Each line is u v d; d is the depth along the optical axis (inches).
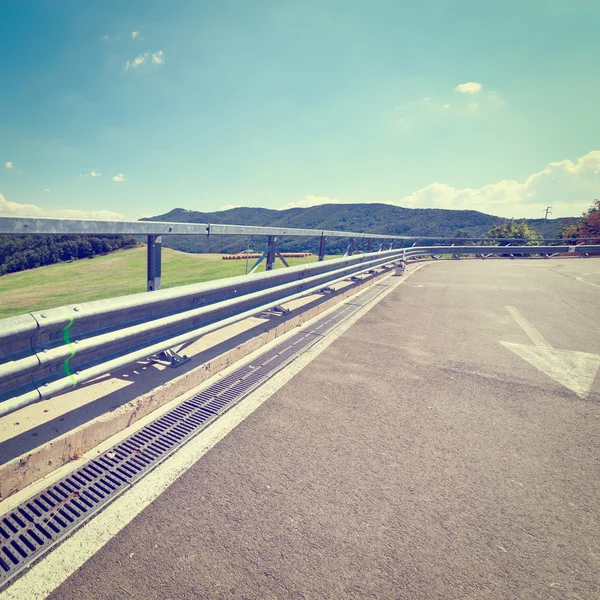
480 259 888.3
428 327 216.8
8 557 60.3
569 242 1050.7
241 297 162.4
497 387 133.2
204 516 69.7
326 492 76.8
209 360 138.0
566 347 181.3
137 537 64.8
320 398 121.2
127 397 106.7
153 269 127.5
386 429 102.7
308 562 60.2
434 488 78.7
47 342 83.9
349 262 323.0
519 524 69.3
